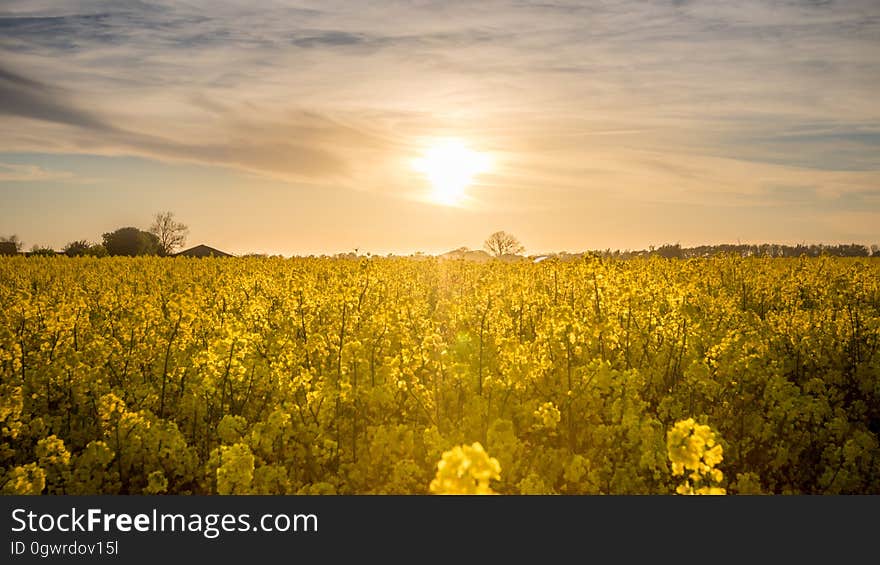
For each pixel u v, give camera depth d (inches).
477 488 144.6
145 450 286.8
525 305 523.8
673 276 727.1
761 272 938.1
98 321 549.6
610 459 285.3
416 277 999.0
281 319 510.9
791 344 425.7
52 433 330.0
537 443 309.7
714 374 359.9
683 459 196.5
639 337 400.2
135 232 3513.8
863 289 649.0
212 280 1036.5
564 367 353.7
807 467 297.7
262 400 353.1
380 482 276.7
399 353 371.2
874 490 276.8
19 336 426.6
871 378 377.1
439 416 321.7
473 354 362.3
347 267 1095.0
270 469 257.9
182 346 401.4
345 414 323.6
